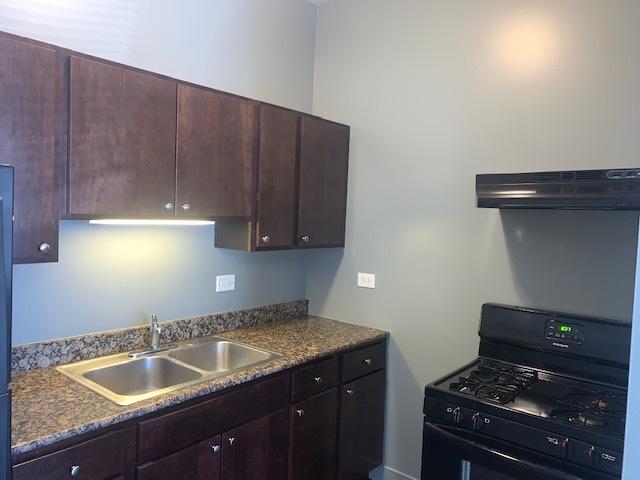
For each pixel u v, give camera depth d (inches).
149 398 66.2
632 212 80.1
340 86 119.9
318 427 94.1
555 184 73.0
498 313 90.2
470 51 98.4
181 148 81.0
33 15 75.6
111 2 84.7
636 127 79.4
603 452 60.4
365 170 115.5
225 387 74.7
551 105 88.3
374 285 114.5
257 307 115.1
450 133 101.7
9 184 45.0
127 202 74.0
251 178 93.8
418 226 107.0
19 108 62.0
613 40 81.4
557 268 88.0
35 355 77.0
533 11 90.0
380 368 110.6
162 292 95.3
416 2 106.1
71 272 81.6
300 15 120.2
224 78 103.7
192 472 71.3
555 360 83.9
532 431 66.1
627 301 80.7
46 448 55.2
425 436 76.7
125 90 72.8
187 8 96.2
